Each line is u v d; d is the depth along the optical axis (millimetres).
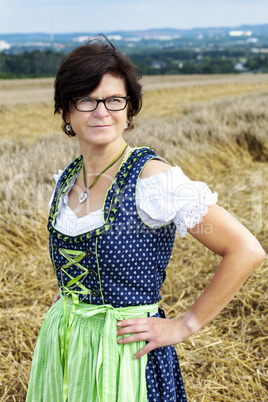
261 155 8062
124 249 1397
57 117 16828
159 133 8734
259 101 13320
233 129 8719
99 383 1436
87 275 1468
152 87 31312
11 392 2742
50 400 1601
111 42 1435
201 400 2627
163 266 1503
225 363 2934
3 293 3828
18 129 13922
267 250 4375
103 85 1401
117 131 1453
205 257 4383
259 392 2693
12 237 4586
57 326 1587
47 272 4199
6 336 3230
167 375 1504
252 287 3670
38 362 1640
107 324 1449
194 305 1449
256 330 3252
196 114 11195
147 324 1450
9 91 30234
